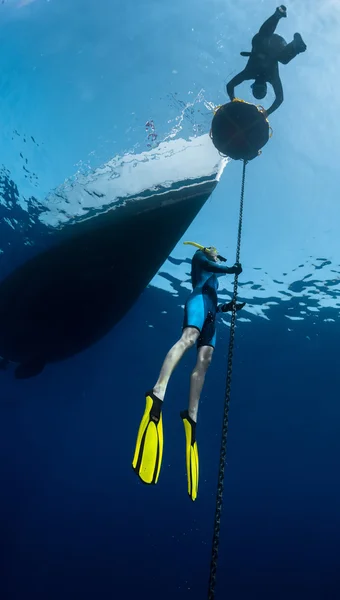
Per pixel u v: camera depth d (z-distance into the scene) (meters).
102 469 10.38
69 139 9.66
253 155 5.04
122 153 9.09
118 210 8.43
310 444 10.58
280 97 4.98
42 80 10.39
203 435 10.66
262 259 11.12
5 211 9.34
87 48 10.84
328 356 11.15
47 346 9.20
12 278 8.75
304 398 10.90
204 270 4.34
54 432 10.66
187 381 10.93
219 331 11.27
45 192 9.27
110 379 11.09
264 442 10.61
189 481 3.27
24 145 9.70
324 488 10.20
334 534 9.78
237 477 10.27
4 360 9.56
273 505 10.02
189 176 8.24
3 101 10.24
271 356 11.20
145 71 10.37
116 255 8.49
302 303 11.22
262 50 4.84
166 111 9.61
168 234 8.45
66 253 8.55
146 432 3.18
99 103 9.93
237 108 4.80
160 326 11.20
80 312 8.84
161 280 10.97
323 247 11.09
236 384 11.01
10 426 10.67
